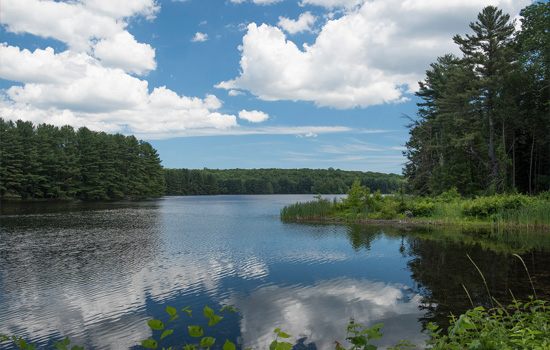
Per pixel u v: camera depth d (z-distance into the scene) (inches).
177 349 260.8
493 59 1261.1
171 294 392.5
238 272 486.3
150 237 827.4
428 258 543.8
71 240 776.9
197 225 1080.8
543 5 1312.7
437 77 1828.2
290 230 946.7
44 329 302.0
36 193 2422.5
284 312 329.7
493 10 1274.6
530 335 121.9
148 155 3683.6
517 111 1323.8
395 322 297.0
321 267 508.1
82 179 2785.4
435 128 1817.2
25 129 2464.3
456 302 339.3
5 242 746.2
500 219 948.6
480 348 117.0
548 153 1409.9
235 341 270.1
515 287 377.7
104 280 451.5
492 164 1300.4
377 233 855.7
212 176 5024.6
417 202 1259.8
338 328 290.2
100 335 288.8
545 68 1327.5
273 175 6752.0
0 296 390.3
